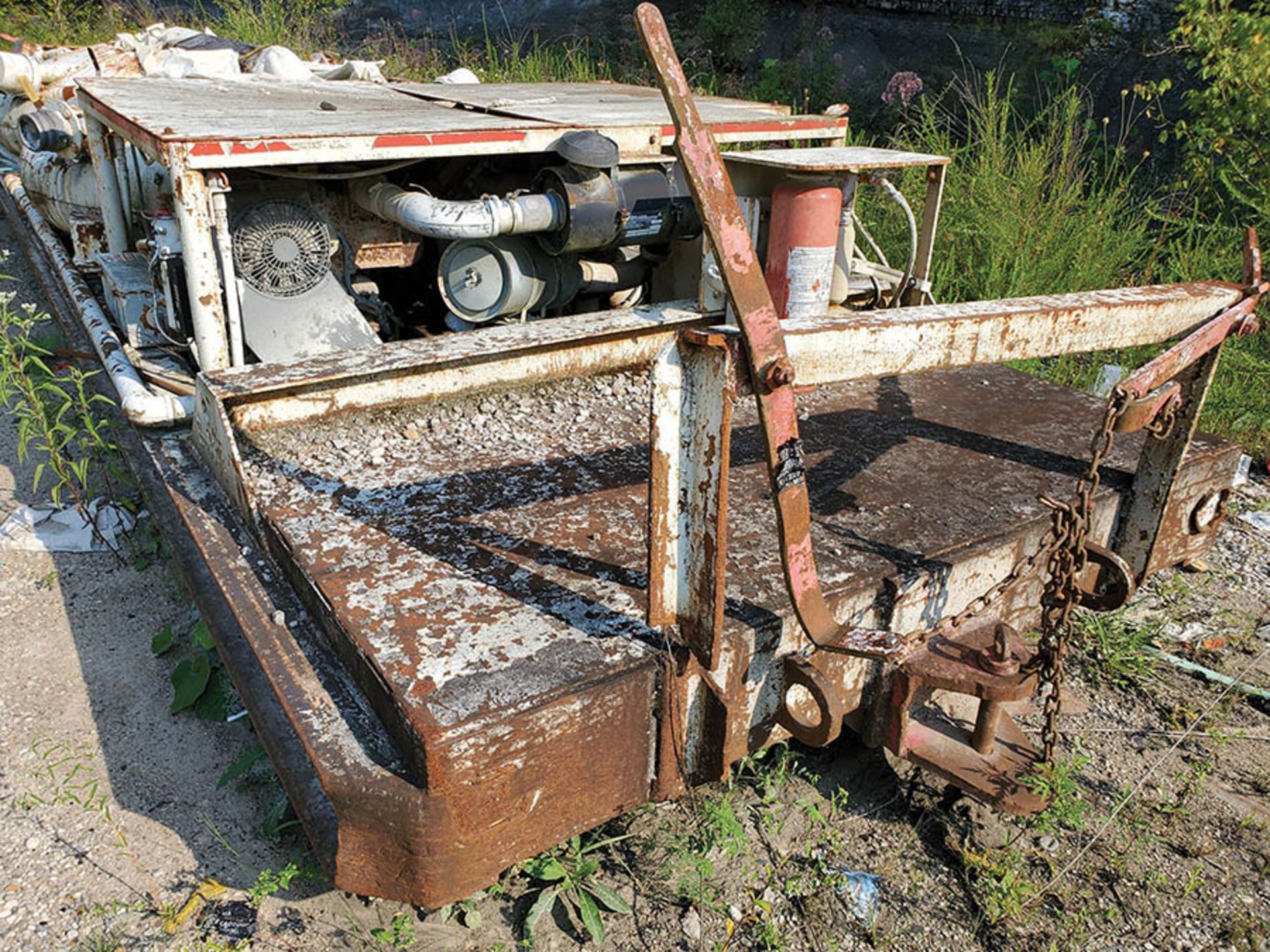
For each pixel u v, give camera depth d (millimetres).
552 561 2199
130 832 2404
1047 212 5730
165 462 2770
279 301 3148
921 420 3148
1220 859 2420
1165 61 8008
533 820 1818
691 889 2230
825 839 2416
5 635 3090
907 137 7305
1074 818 2248
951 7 9758
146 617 3191
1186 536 2859
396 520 2346
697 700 1946
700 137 1511
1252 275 2508
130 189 4012
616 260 3785
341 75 5281
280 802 2443
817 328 1778
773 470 1695
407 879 1744
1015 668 2107
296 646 2045
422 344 2852
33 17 10828
